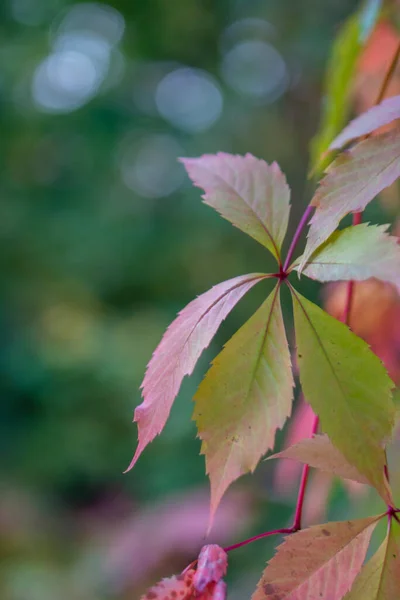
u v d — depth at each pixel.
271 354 0.48
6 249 4.48
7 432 4.11
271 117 4.01
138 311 4.32
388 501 0.43
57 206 4.68
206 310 0.48
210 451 0.48
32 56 4.26
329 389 0.45
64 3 4.21
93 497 3.82
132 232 4.56
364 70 0.93
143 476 3.49
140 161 5.02
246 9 3.79
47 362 3.90
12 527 3.12
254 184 0.57
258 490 1.96
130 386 3.76
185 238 4.46
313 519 1.00
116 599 1.96
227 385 0.48
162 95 4.86
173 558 1.86
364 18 0.86
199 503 1.97
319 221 0.47
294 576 0.44
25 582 2.56
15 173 4.66
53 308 4.30
